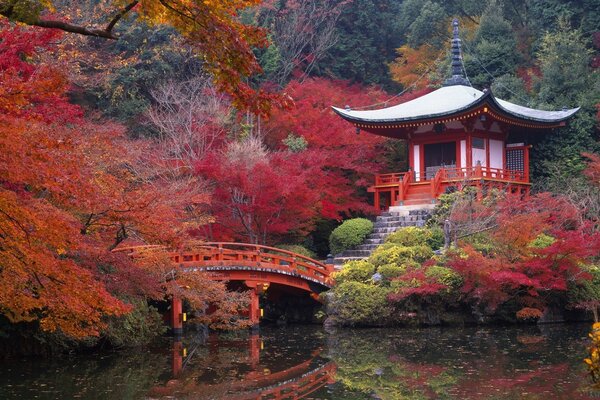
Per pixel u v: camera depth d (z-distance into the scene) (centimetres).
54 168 1229
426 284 2525
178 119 3406
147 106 3803
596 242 2481
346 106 3697
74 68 3052
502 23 4600
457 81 3966
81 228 1652
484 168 3494
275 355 2105
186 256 2531
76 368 1884
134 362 1991
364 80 4997
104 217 1678
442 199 3259
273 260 2753
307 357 2062
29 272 1300
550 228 2633
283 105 1095
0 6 982
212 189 2867
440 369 1806
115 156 1984
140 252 2023
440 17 5009
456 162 3591
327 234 3762
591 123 3797
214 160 2830
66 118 1723
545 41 4331
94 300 1346
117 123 3106
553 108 3953
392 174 3609
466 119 3472
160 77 3894
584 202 2894
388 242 3055
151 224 1688
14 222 1221
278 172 3003
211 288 2216
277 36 4631
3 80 1301
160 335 2491
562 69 4100
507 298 2494
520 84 4262
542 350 2020
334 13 4856
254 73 1112
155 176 2978
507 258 2562
